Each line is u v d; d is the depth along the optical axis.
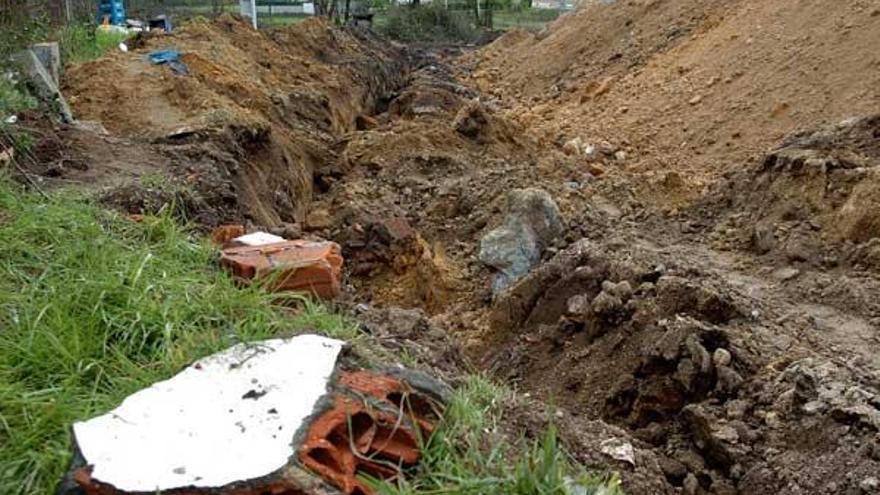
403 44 27.31
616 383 5.14
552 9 37.72
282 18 28.97
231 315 3.39
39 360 3.00
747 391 4.67
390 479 2.48
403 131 11.46
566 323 5.98
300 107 11.80
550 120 15.26
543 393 5.48
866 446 3.91
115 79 9.07
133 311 3.30
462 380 3.50
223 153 7.52
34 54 8.16
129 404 2.64
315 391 2.67
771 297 6.85
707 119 12.10
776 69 12.22
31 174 5.82
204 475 2.29
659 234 8.65
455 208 8.90
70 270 3.68
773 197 8.35
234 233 4.86
